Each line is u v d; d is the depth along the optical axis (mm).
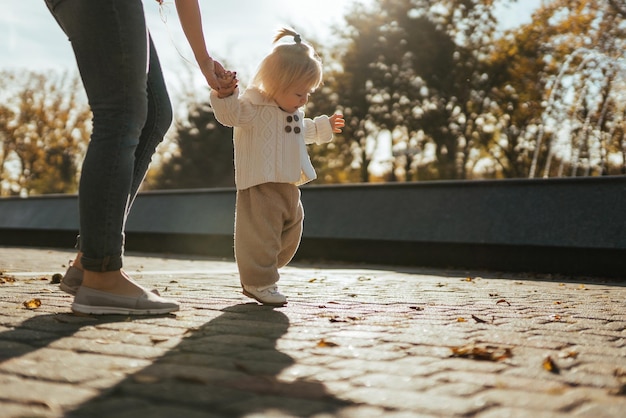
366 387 1667
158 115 3082
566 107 18562
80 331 2342
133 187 3078
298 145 3303
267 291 3254
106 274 2740
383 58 27672
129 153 2725
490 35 25719
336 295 4023
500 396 1601
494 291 4691
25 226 13852
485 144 26344
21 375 1700
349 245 9477
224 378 1723
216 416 1402
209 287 4438
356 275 6391
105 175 2660
